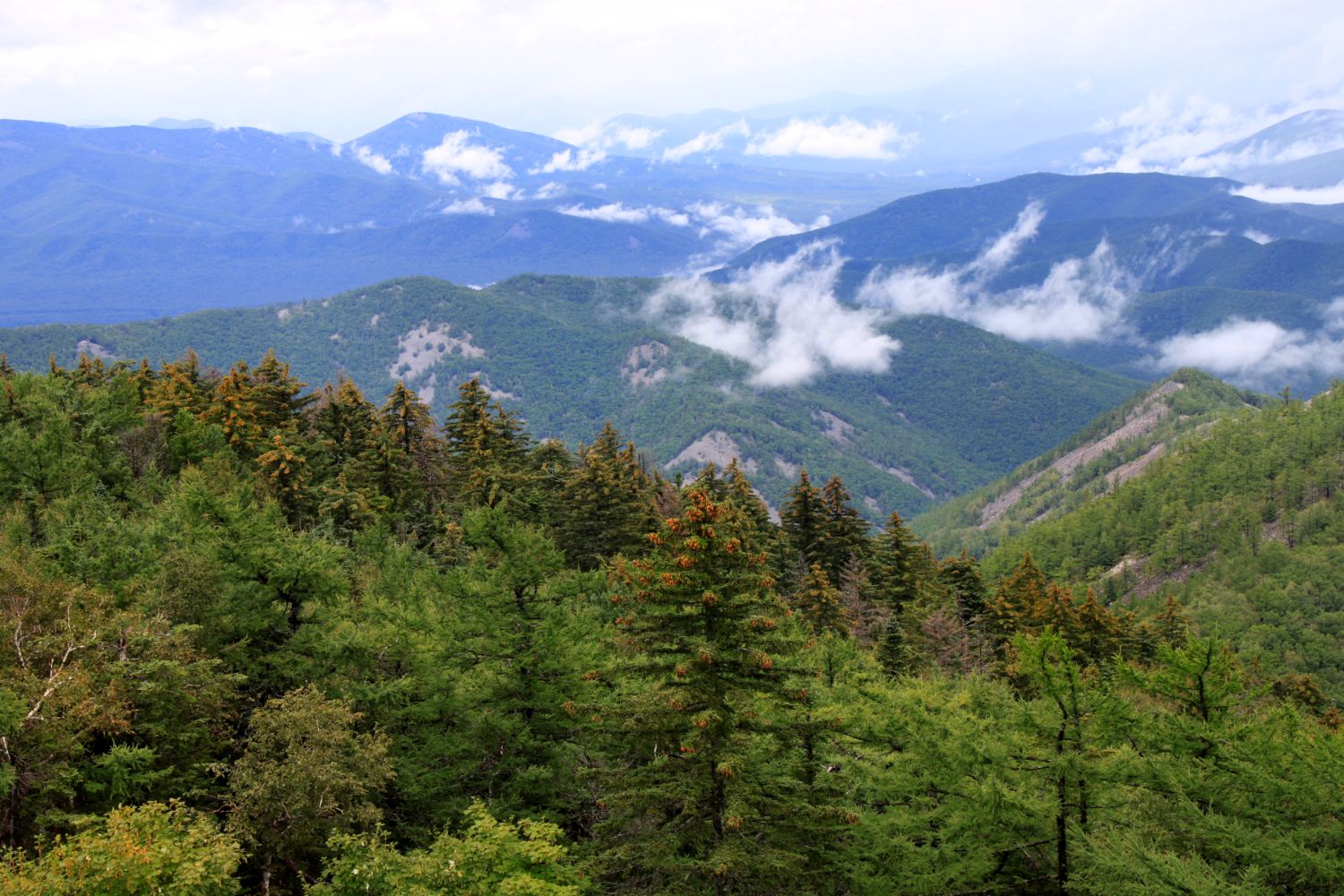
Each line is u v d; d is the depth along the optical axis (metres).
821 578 56.09
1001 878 20.73
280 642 25.58
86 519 35.34
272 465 52.22
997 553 191.75
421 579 33.62
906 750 22.30
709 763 18.06
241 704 23.67
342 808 19.72
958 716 22.08
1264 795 17.08
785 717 21.56
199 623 23.50
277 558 25.28
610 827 20.84
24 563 25.84
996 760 19.75
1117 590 161.50
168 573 24.28
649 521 57.44
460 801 23.47
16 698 17.14
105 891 14.26
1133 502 194.25
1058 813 18.48
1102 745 18.77
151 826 16.09
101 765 18.61
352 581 37.84
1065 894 19.14
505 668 24.30
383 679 24.95
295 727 19.22
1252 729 18.17
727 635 18.77
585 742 23.55
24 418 53.88
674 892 18.41
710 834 18.52
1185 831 17.94
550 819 23.81
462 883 17.61
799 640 19.56
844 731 22.91
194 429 56.66
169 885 14.77
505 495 55.16
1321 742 17.03
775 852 18.20
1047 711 19.38
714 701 18.09
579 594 29.48
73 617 20.98
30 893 13.69
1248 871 15.52
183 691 20.33
